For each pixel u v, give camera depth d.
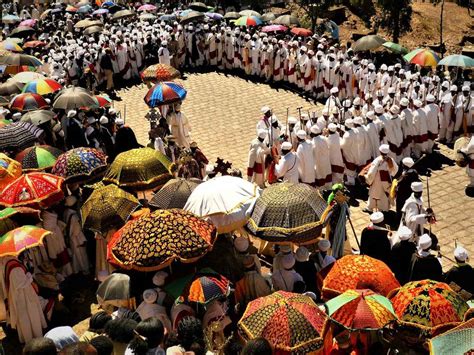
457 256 8.89
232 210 9.34
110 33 25.77
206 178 12.12
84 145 15.30
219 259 9.13
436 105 16.33
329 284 8.14
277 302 7.07
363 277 7.99
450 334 6.01
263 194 9.45
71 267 10.97
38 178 10.18
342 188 10.66
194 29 25.11
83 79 22.34
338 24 35.78
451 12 37.25
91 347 5.75
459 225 12.97
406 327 7.25
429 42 33.59
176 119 16.42
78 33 30.50
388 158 12.95
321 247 9.43
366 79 19.80
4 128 13.36
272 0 38.28
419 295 7.29
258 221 9.06
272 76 23.25
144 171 10.91
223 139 18.11
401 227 10.09
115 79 23.84
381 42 21.45
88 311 10.09
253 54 23.58
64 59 22.94
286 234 8.77
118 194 9.99
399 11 28.88
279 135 14.86
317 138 13.84
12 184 10.14
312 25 31.59
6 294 9.11
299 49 22.05
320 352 7.29
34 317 9.10
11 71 21.41
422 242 9.13
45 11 36.09
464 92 16.89
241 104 21.16
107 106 17.41
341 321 7.01
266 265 11.13
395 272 9.76
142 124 19.78
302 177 13.79
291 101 21.38
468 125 17.12
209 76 24.41
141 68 24.62
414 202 11.23
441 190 14.63
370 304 7.11
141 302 8.45
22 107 15.43
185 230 8.40
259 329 6.87
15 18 33.91
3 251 8.49
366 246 10.12
